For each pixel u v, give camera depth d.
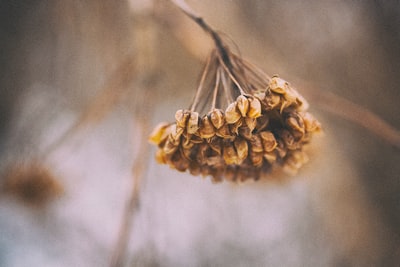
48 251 0.32
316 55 0.31
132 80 0.25
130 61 0.24
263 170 0.16
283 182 0.24
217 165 0.16
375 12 0.31
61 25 0.27
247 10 0.28
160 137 0.16
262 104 0.15
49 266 0.32
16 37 0.28
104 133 0.32
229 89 0.15
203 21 0.16
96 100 0.25
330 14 0.31
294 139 0.15
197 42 0.24
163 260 0.27
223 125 0.15
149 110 0.22
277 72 0.26
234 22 0.27
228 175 0.16
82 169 0.32
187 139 0.15
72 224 0.32
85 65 0.29
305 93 0.25
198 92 0.15
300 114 0.15
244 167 0.16
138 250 0.26
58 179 0.26
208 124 0.15
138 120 0.22
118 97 0.25
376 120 0.24
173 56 0.28
